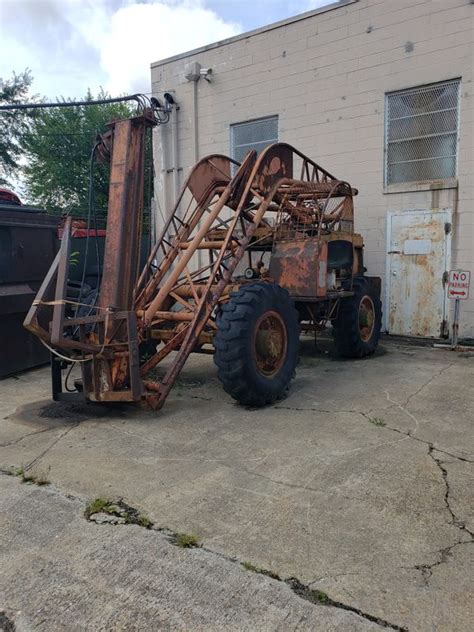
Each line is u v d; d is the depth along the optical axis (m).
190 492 3.04
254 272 5.86
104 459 3.55
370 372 5.90
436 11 7.44
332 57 8.48
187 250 5.03
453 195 7.57
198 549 2.48
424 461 3.40
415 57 7.70
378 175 8.23
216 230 5.94
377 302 7.09
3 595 2.22
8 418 4.49
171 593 2.19
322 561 2.37
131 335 4.18
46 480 3.24
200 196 5.96
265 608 2.08
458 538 2.53
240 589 2.19
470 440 3.76
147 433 4.04
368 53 8.12
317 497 2.95
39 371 6.42
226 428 4.11
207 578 2.27
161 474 3.30
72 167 25.20
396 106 8.02
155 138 10.82
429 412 4.40
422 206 7.86
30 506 2.93
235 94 9.70
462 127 7.39
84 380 4.40
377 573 2.27
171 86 10.55
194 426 4.18
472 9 7.14
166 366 6.27
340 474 3.24
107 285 4.50
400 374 5.77
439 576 2.25
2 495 3.07
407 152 7.98
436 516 2.73
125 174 4.59
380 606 2.07
